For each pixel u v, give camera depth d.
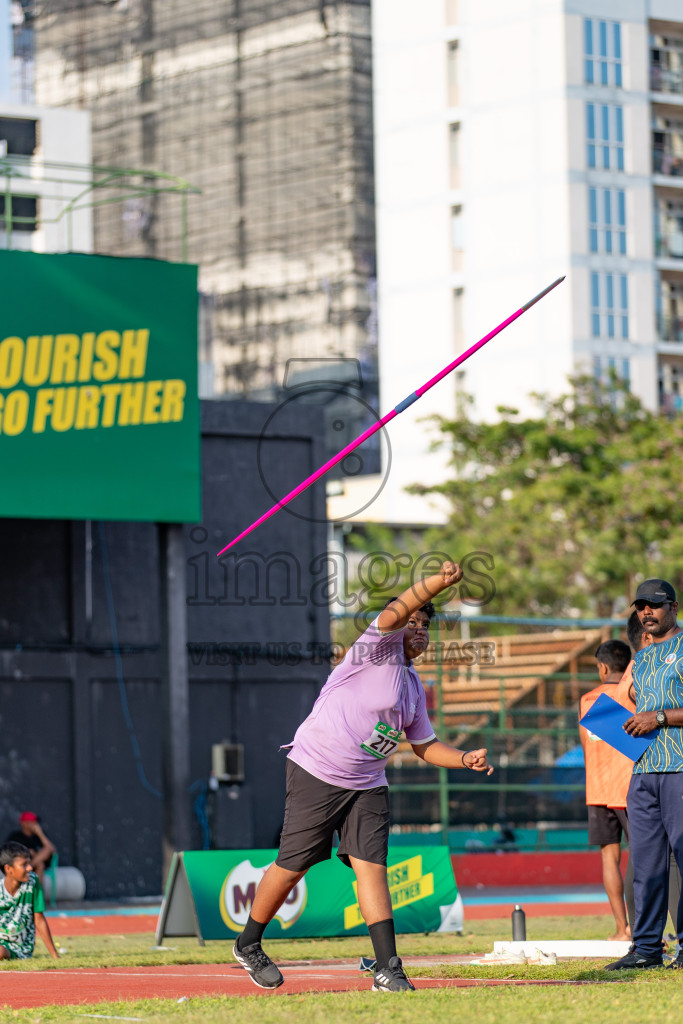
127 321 30.36
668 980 11.49
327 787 10.88
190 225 139.75
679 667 12.69
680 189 102.12
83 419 29.81
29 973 14.95
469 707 41.25
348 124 131.38
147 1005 10.45
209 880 19.53
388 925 10.88
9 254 29.44
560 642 43.09
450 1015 9.15
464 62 104.00
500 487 70.12
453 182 104.38
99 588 34.19
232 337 135.25
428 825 38.62
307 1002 10.16
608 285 99.81
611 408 72.12
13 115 87.56
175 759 30.12
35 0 148.62
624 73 100.75
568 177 99.19
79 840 33.06
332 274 130.88
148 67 143.25
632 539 65.12
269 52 136.62
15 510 29.02
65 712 33.50
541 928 21.72
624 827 17.19
